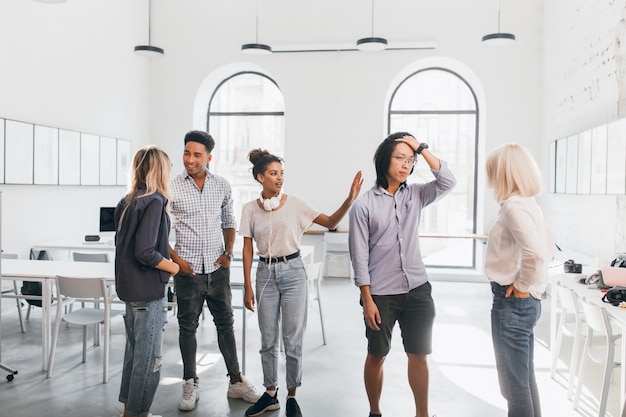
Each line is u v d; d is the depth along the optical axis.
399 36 8.53
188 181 3.34
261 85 9.45
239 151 9.56
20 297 4.24
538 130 8.20
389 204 2.73
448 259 9.10
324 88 8.73
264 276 3.20
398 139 2.70
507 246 2.42
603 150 5.12
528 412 2.40
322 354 4.59
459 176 9.02
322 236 8.77
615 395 3.67
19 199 6.18
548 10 7.81
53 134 6.63
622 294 3.28
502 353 2.44
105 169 7.77
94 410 3.36
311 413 3.36
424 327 2.73
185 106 9.06
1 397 3.55
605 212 5.40
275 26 8.83
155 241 2.71
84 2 7.25
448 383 3.91
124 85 8.30
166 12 9.06
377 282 2.72
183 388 3.39
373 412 2.89
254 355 4.52
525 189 2.39
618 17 5.17
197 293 3.33
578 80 6.40
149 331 2.78
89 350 4.57
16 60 6.07
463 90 8.97
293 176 8.82
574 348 3.66
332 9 8.69
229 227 3.59
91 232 7.55
